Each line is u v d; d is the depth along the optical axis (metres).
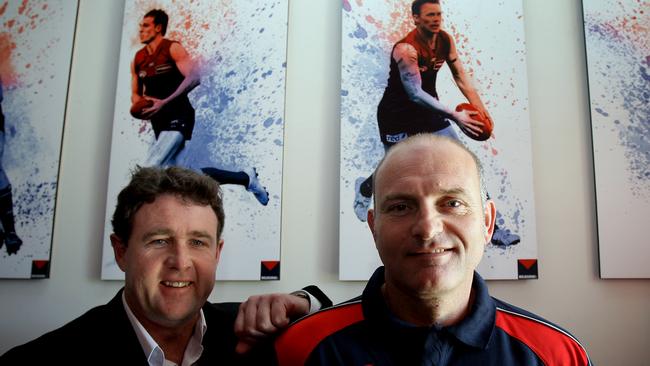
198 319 0.92
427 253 0.66
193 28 1.57
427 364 0.63
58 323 1.45
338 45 1.59
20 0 1.59
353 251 1.44
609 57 1.58
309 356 0.70
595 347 1.46
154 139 1.51
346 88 1.52
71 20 1.59
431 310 0.68
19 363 0.79
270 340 0.82
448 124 1.51
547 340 0.70
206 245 0.88
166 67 1.55
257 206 1.47
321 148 1.53
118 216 0.88
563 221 1.52
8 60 1.56
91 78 1.58
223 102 1.53
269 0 1.58
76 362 0.79
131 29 1.57
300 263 1.47
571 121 1.58
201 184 0.88
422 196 0.67
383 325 0.68
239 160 1.50
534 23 1.64
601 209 1.50
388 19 1.57
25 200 1.49
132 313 0.86
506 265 1.46
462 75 1.55
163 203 0.84
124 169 1.49
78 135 1.55
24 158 1.51
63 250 1.48
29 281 1.47
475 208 0.69
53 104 1.54
